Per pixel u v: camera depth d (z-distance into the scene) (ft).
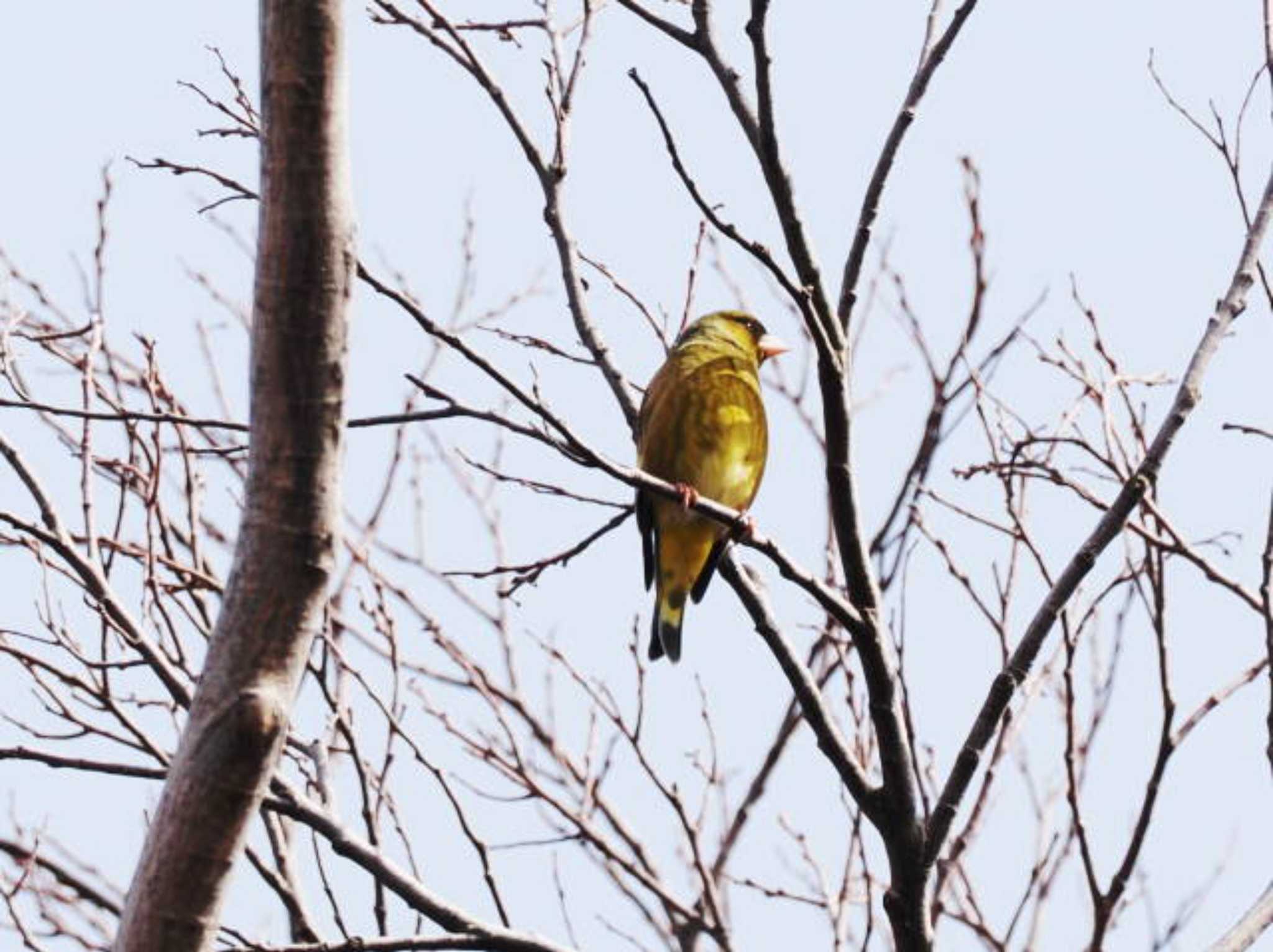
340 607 41.83
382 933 30.91
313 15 19.61
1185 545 32.22
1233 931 30.76
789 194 29.81
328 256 19.66
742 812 42.65
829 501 31.07
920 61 32.76
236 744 19.25
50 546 32.17
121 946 19.13
